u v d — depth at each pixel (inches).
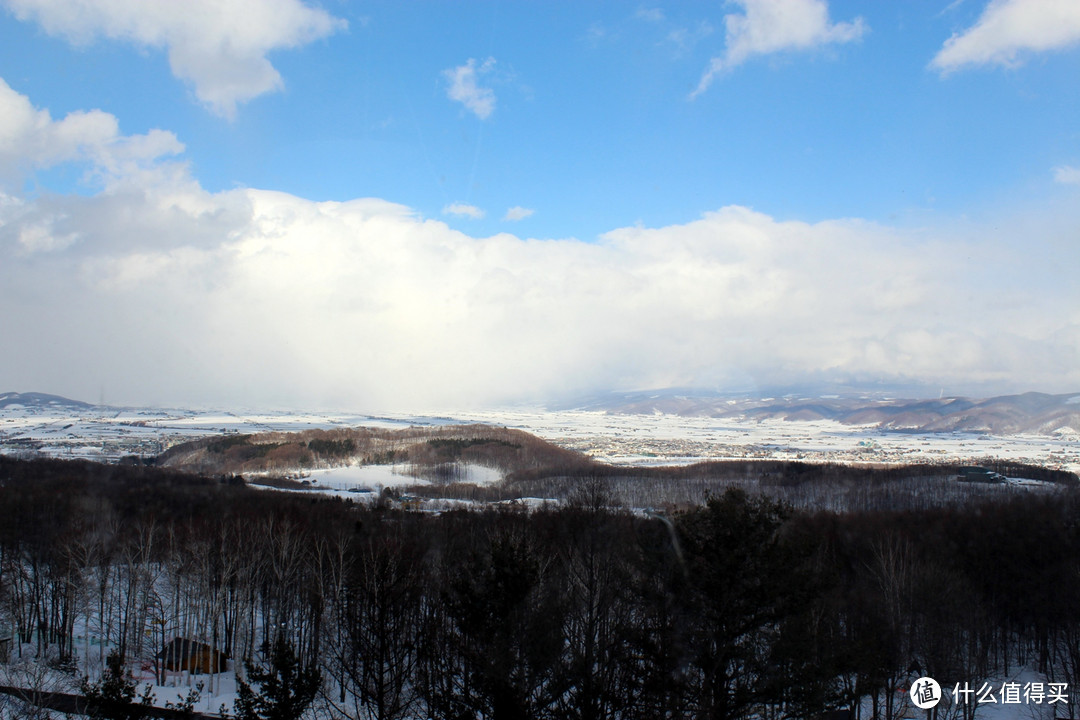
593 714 1392.7
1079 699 2464.3
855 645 1553.9
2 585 2785.4
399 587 1941.4
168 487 5022.1
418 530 2992.1
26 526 3304.6
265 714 1515.7
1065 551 3120.1
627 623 1547.7
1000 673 2947.8
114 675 1624.0
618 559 1628.9
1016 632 3255.4
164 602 3297.2
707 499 1533.0
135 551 3174.2
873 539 3110.2
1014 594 3009.4
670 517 1594.5
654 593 1455.5
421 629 1963.6
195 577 3038.9
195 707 2135.8
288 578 2866.6
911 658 2433.6
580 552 1679.4
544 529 2202.3
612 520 1889.8
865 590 2475.4
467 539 2573.8
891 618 2335.1
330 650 2391.7
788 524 2262.6
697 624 1397.6
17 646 2805.1
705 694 1362.0
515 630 1348.4
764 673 1369.3
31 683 2042.3
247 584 2869.1
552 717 1364.4
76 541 2903.5
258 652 2839.6
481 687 1348.4
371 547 2034.9
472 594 1406.3
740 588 1355.8
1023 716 2458.2
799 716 1380.4
